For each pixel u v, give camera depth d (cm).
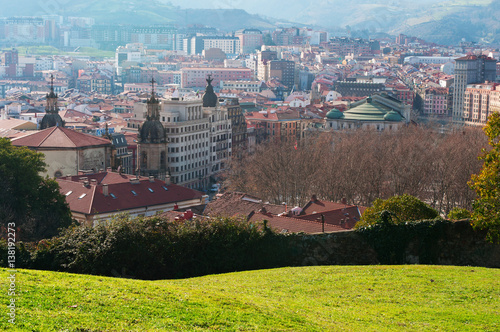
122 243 11475
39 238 17900
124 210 19700
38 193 18438
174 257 11875
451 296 9631
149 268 11712
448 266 11444
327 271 11062
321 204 19025
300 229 15825
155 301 7969
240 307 8188
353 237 12212
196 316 7631
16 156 18388
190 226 12219
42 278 8456
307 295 9656
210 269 12006
